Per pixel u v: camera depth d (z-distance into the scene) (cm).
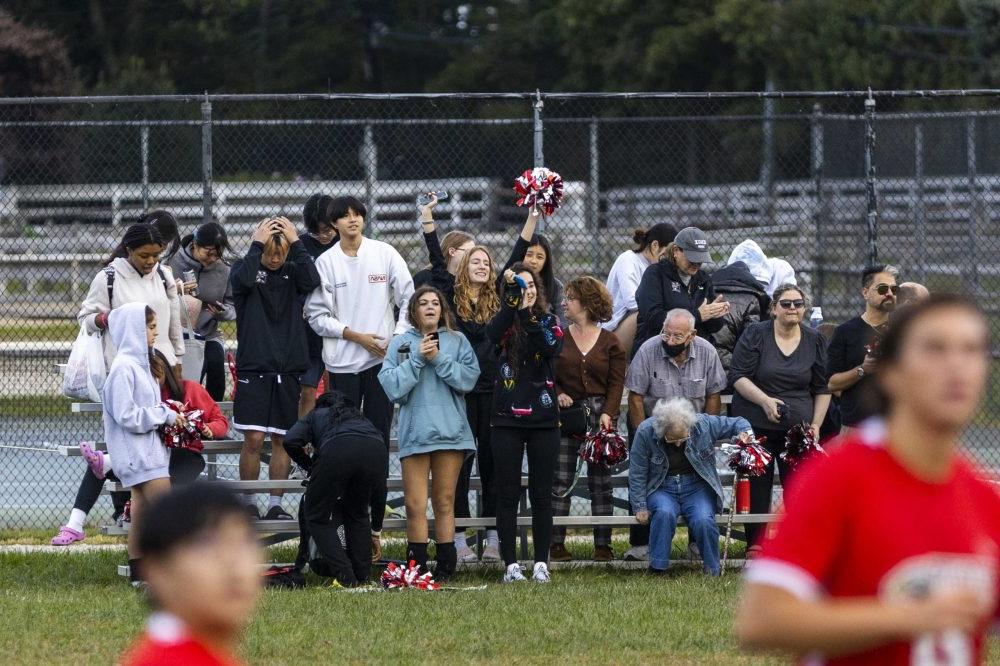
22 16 15325
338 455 3194
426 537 3409
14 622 2845
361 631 2783
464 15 18575
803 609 1029
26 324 6575
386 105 9900
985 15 12481
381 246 3766
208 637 955
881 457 1073
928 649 1072
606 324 4234
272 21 17138
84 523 4162
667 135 10488
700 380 3691
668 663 2562
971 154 6400
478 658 2600
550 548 3650
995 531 1089
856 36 13738
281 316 3594
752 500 3619
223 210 8538
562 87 15562
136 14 16425
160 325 3506
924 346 1048
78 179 8950
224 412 4019
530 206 3603
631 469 3544
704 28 14238
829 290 6931
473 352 3372
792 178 11788
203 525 930
